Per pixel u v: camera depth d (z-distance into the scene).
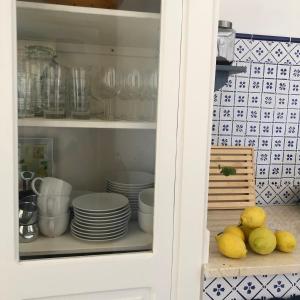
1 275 0.86
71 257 0.91
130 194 0.97
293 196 1.49
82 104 0.98
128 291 0.94
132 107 0.96
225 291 1.06
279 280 1.09
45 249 0.92
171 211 0.93
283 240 1.02
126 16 0.92
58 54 0.96
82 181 0.99
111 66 0.97
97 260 0.91
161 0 0.88
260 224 1.06
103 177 0.99
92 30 0.97
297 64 1.42
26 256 0.89
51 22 0.94
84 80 0.98
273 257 1.00
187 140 0.91
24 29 0.87
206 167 0.93
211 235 1.12
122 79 0.97
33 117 0.92
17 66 0.84
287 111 1.44
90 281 0.91
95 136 0.98
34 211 0.93
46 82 0.93
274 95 1.42
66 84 0.96
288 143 1.46
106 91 0.97
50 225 0.96
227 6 1.36
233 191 1.35
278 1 1.38
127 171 0.97
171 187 0.92
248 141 1.43
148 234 0.96
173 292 0.96
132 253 0.94
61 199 0.97
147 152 0.95
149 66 0.93
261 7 1.38
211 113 0.91
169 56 0.88
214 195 1.34
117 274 0.92
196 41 0.88
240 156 1.37
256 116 1.42
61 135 0.96
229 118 1.41
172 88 0.89
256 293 1.08
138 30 0.94
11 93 0.81
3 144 0.82
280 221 1.29
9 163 0.83
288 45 1.41
